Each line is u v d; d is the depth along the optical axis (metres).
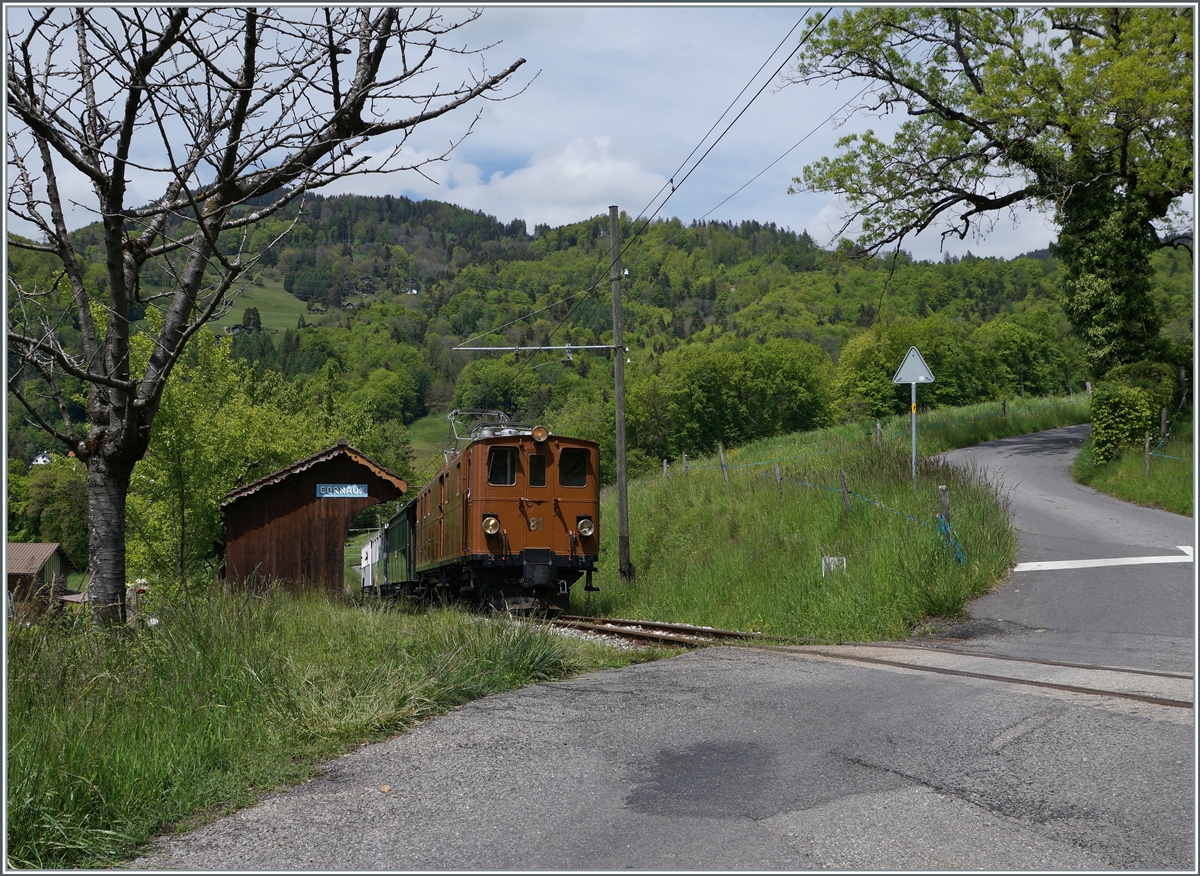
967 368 106.69
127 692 6.86
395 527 30.70
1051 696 6.43
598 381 147.38
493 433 18.50
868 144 27.86
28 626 7.18
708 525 22.30
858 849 4.04
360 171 6.89
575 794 4.99
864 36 26.34
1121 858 3.82
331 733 6.51
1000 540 14.37
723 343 135.75
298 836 4.56
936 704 6.50
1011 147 25.81
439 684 7.88
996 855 3.92
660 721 6.58
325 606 14.30
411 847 4.32
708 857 4.00
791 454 31.78
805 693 7.28
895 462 19.27
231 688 7.24
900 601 12.09
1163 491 19.34
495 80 6.99
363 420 83.19
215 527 26.61
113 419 8.34
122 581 8.48
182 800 5.07
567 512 18.31
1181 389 24.03
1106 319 24.69
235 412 28.09
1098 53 22.77
